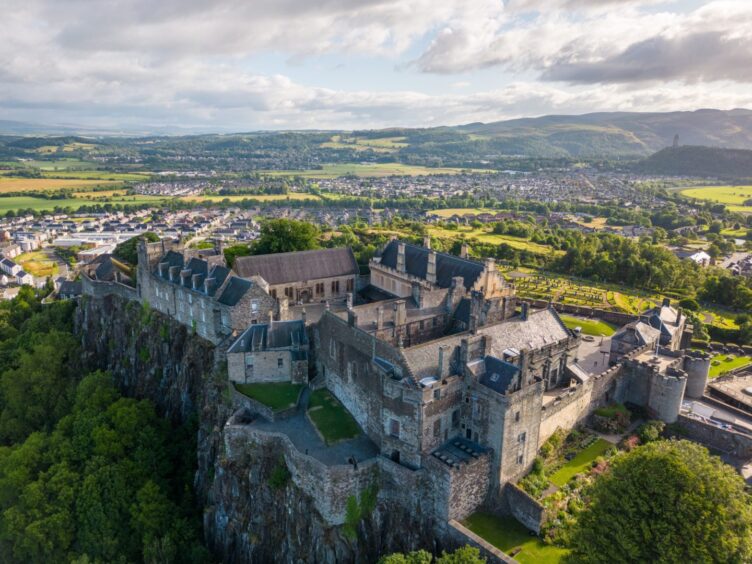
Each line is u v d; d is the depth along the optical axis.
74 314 177.00
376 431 87.12
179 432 119.12
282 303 117.31
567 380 103.94
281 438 89.25
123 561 95.50
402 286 146.00
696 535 58.72
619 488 64.44
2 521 107.19
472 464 77.50
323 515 80.31
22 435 140.25
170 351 134.62
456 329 108.31
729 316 188.25
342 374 98.12
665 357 114.12
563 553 74.19
